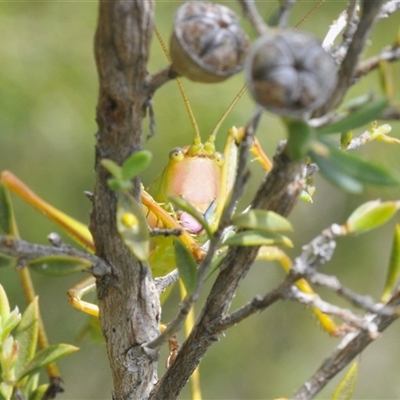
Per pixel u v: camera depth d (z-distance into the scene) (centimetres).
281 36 17
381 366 72
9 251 18
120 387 21
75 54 52
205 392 64
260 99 17
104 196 19
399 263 19
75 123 52
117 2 18
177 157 33
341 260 67
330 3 58
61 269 19
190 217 30
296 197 18
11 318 21
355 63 17
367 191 64
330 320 20
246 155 18
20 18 52
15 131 51
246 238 18
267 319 68
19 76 50
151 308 20
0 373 21
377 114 17
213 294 19
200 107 51
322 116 18
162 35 52
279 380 66
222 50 18
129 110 18
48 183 54
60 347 21
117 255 19
